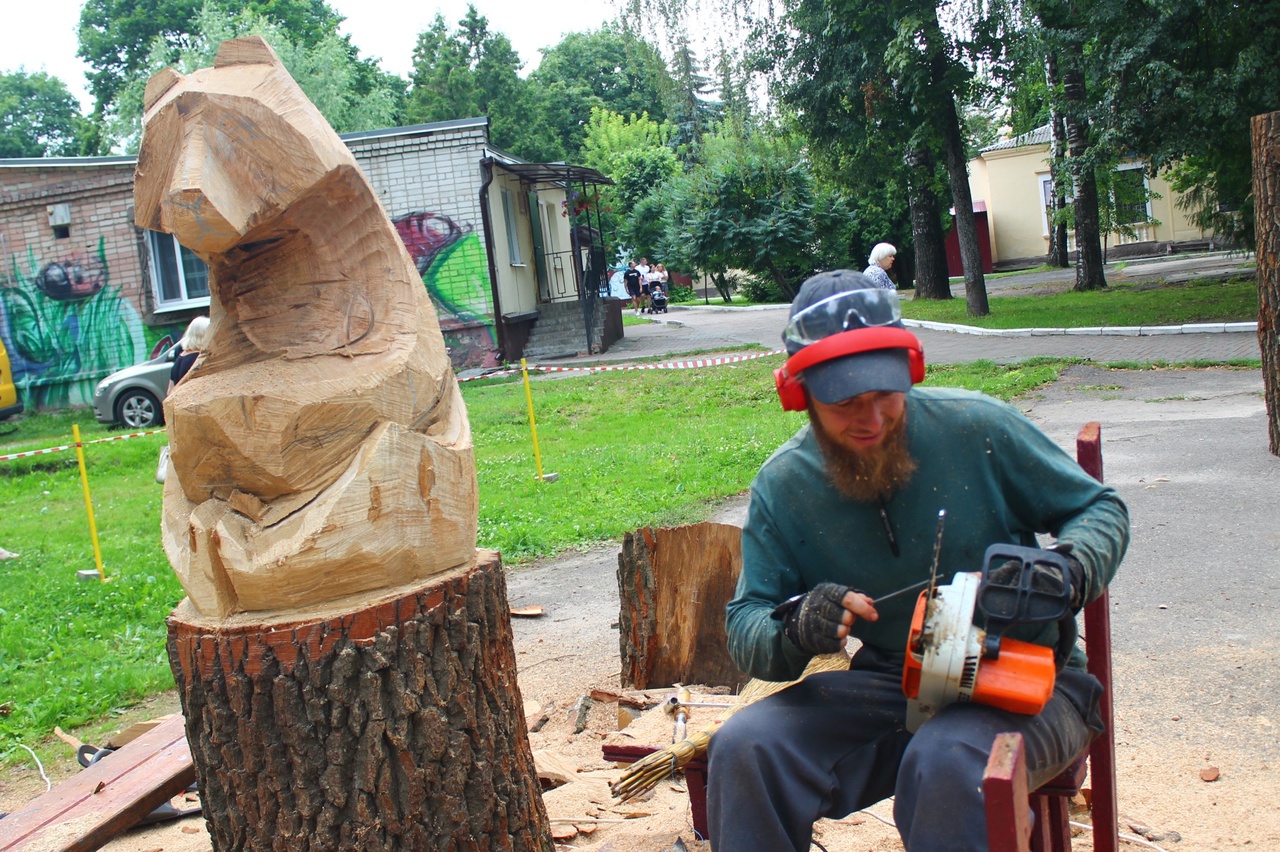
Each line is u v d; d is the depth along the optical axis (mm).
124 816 3105
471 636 2547
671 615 4289
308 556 2387
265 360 2564
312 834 2400
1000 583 1777
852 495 2018
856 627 2193
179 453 2504
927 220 24938
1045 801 2021
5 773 4539
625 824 3199
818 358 1848
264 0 47906
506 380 16859
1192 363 11523
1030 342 14906
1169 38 12750
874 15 17422
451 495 2631
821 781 1989
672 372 16031
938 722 1803
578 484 9094
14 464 12594
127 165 18000
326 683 2365
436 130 17969
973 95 18562
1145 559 5312
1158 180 34156
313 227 2615
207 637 2396
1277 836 2787
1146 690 3809
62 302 18438
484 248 18250
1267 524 5613
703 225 33875
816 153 20547
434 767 2459
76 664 5691
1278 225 6828
